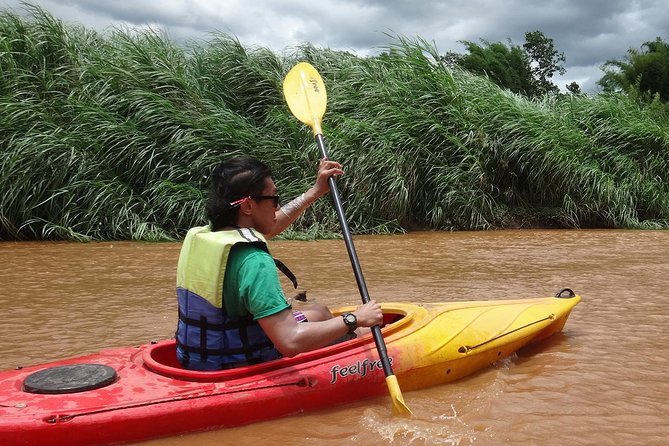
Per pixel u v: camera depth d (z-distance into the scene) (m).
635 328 3.61
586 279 5.16
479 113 9.61
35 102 7.84
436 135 8.97
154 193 7.74
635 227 9.56
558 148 9.38
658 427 2.29
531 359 3.07
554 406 2.49
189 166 7.89
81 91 8.10
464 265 5.88
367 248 6.96
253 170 2.34
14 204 7.23
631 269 5.66
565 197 9.49
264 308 2.24
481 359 2.88
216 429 2.26
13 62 7.82
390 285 4.91
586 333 3.51
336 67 9.76
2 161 7.27
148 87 8.42
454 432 2.25
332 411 2.46
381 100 9.13
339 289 4.76
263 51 9.73
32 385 2.17
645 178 10.16
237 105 9.33
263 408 2.33
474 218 9.05
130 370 2.38
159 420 2.16
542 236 8.24
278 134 8.80
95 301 4.31
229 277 2.29
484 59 18.30
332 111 9.02
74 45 8.57
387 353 2.54
